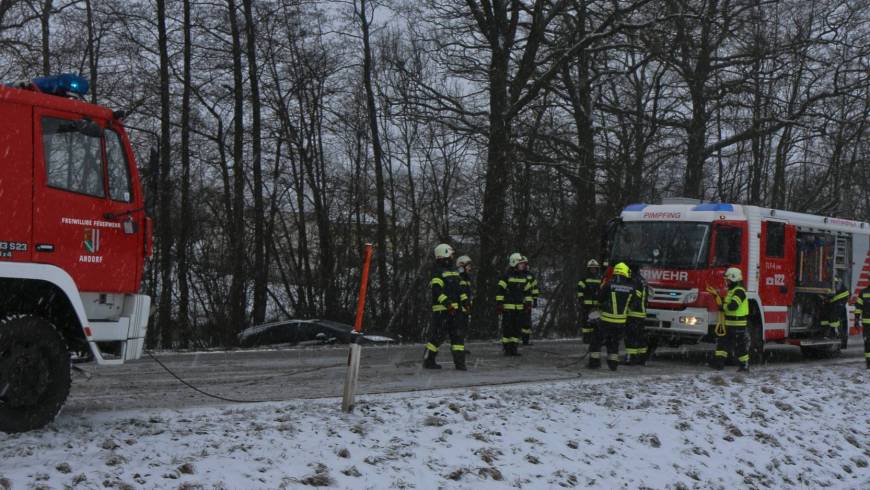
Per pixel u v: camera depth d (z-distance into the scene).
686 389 12.00
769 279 17.34
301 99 31.80
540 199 29.67
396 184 32.19
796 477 8.54
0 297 7.32
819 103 30.50
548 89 26.81
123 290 7.98
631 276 15.77
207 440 6.55
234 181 27.97
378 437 7.13
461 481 6.25
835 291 19.72
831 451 9.63
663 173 34.00
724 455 8.58
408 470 6.26
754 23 26.36
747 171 40.03
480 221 26.55
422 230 31.31
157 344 25.22
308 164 31.34
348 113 32.06
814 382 13.99
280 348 18.00
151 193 8.25
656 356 18.62
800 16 29.33
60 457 5.80
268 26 29.42
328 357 15.80
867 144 35.16
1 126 7.05
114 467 5.54
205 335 26.11
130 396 9.89
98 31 27.09
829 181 37.94
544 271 31.22
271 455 6.15
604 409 9.62
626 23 24.81
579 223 28.53
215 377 12.18
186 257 27.97
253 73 28.14
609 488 6.89
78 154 7.58
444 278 14.16
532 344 20.91
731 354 16.42
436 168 31.19
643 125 28.95
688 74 28.80
